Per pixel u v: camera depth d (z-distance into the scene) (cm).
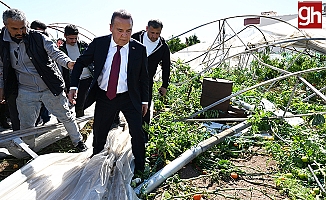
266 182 390
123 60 342
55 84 414
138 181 360
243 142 495
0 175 406
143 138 366
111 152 385
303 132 539
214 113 623
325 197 345
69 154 395
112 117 363
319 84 1145
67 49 539
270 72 1297
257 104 672
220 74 1052
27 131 426
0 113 561
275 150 455
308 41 1225
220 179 395
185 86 809
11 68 405
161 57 459
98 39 346
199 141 474
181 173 407
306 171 402
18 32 370
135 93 351
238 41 1930
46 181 323
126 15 314
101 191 302
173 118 564
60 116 440
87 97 349
